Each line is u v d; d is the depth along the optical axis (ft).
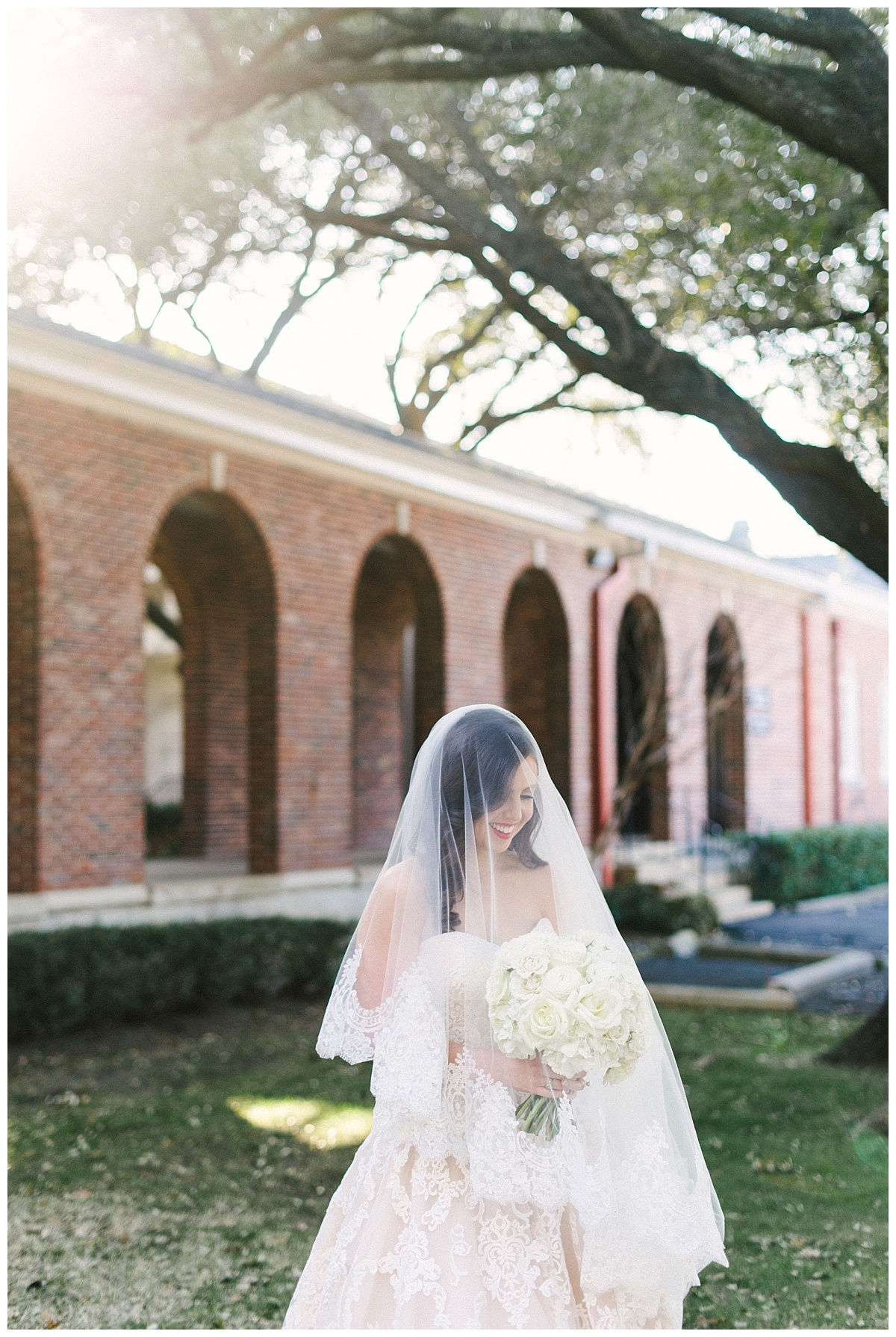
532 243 23.30
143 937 27.14
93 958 25.80
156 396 29.63
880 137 16.96
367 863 41.86
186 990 27.61
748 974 35.24
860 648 74.18
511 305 23.86
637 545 50.39
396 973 7.70
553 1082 7.45
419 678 41.09
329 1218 8.25
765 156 26.71
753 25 17.89
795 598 65.46
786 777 63.87
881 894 59.82
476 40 20.56
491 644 42.88
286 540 34.17
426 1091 7.25
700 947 39.32
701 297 30.35
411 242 25.61
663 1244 7.19
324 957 30.81
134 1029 26.32
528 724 51.67
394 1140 7.77
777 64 17.65
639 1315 7.45
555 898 8.58
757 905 51.03
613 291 22.57
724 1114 20.16
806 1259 13.88
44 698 27.12
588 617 48.70
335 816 35.55
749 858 53.42
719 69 17.49
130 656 29.37
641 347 21.84
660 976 34.81
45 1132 18.84
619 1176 7.37
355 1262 7.48
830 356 28.53
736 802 59.26
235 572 43.21
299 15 24.27
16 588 27.37
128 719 29.25
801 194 26.99
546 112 30.81
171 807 54.90
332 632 35.76
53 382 27.37
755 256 28.58
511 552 44.21
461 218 24.25
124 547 29.32
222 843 43.16
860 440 29.04
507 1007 7.22
